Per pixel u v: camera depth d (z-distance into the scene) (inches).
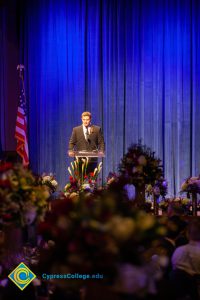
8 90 642.2
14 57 647.8
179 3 647.1
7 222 238.1
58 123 656.4
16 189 236.5
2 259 249.4
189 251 267.3
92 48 652.1
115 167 653.3
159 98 650.8
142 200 355.9
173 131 653.3
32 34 650.8
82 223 168.1
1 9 639.8
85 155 510.0
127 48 650.2
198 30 647.8
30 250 299.7
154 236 169.9
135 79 651.5
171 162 651.5
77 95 653.3
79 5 651.5
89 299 165.3
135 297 164.4
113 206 172.9
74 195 425.4
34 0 651.5
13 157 472.1
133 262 166.9
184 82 649.6
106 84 653.3
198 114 651.5
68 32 651.5
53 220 178.4
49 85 653.3
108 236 164.2
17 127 596.4
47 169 654.5
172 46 648.4
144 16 649.0
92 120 655.8
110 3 650.8
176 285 223.9
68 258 166.1
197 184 446.6
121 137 654.5
